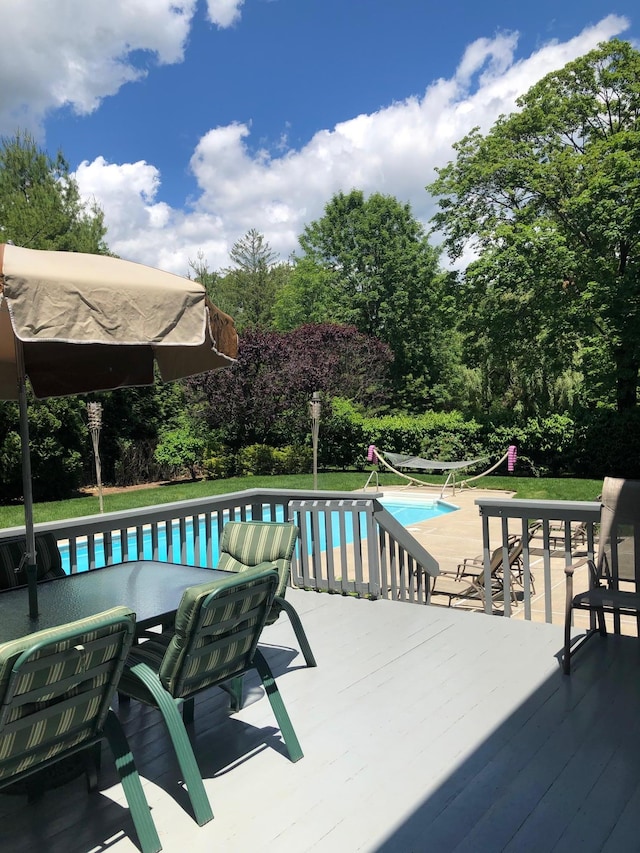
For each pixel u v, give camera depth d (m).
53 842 2.23
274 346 19.36
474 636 4.16
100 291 2.23
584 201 15.95
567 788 2.47
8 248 2.28
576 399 19.11
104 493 16.98
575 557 4.28
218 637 2.50
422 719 3.06
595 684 3.37
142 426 20.28
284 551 3.73
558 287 18.20
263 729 3.03
